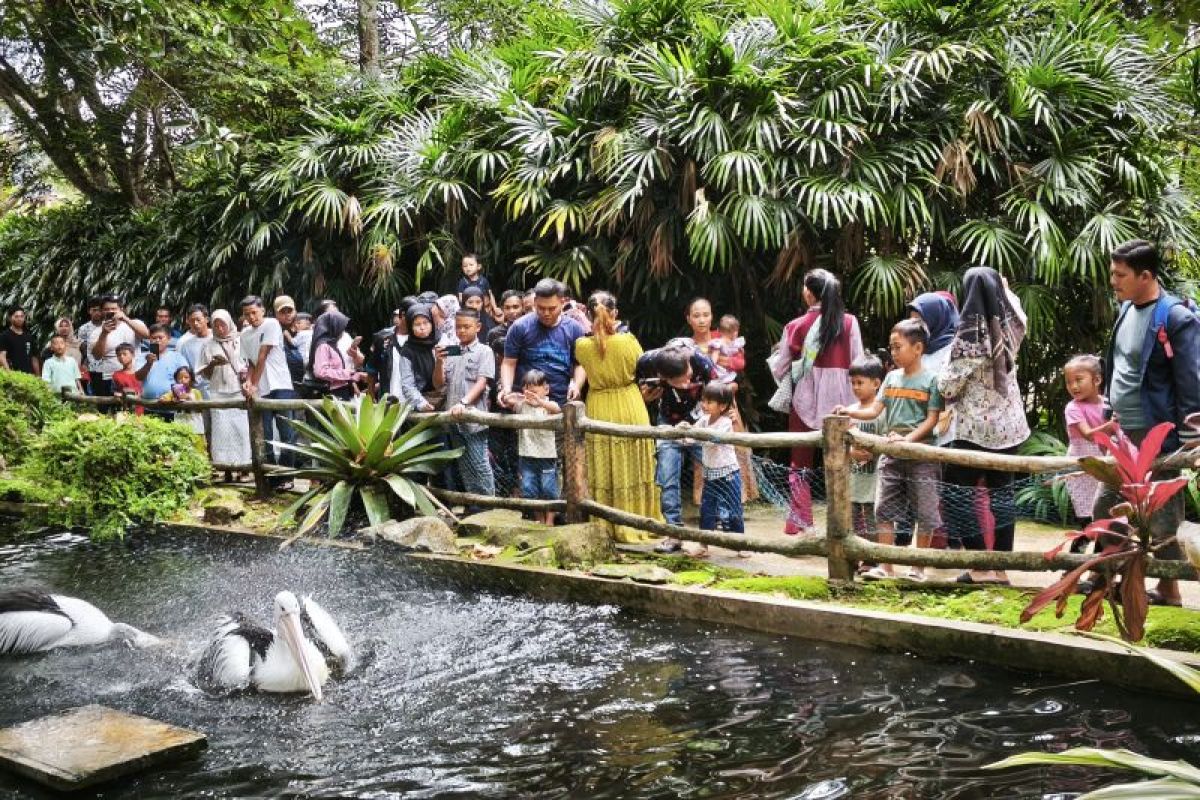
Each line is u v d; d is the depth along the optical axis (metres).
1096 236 7.47
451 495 6.64
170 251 12.65
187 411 8.30
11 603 4.77
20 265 15.45
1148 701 3.66
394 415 6.59
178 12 11.55
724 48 7.91
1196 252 8.11
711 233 7.59
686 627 4.82
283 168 10.65
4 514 7.65
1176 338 4.18
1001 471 4.75
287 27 13.50
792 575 5.24
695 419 5.95
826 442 4.94
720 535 5.40
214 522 7.11
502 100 9.00
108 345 10.75
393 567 5.94
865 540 4.91
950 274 7.67
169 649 4.75
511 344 6.57
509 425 6.29
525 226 9.20
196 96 12.73
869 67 7.72
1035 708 3.65
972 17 8.03
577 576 5.30
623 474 6.08
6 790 3.30
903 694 3.84
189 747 3.52
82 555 6.66
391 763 3.40
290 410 8.21
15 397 9.37
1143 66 7.93
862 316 8.24
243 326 8.38
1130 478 2.92
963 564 4.58
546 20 9.88
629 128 8.35
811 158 7.60
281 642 4.16
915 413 5.16
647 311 8.70
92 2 11.12
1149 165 7.73
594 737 3.54
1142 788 2.18
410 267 10.23
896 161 7.81
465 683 4.16
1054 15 8.29
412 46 14.23
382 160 10.12
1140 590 2.88
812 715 3.67
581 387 6.81
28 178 17.39
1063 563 4.31
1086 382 4.88
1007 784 3.07
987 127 7.54
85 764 3.34
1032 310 7.43
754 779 3.16
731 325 7.29
